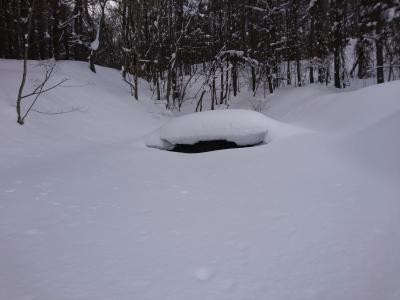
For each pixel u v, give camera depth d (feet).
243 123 34.53
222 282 9.03
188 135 35.32
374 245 10.62
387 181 17.04
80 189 18.83
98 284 8.96
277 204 15.24
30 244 11.51
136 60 64.34
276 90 74.59
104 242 11.69
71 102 45.19
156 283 9.02
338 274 9.16
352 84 60.59
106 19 73.41
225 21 73.67
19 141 31.01
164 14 70.18
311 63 66.54
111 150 32.83
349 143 24.41
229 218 13.85
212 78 67.05
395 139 20.75
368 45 40.11
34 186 19.17
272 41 74.69
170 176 22.27
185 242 11.63
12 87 39.45
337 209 13.98
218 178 21.02
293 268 9.62
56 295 8.40
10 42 78.13
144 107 59.31
